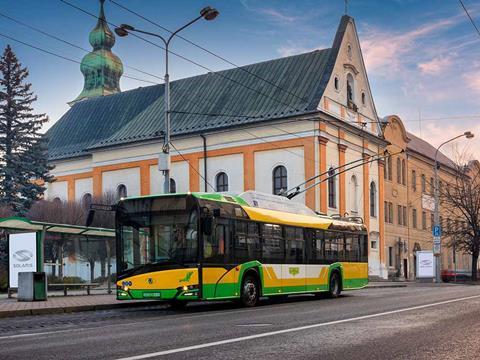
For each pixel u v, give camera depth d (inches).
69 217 1916.8
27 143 2020.2
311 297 1052.5
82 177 2442.2
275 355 361.4
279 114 1943.9
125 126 2348.7
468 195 2463.1
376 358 350.3
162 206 749.9
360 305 765.3
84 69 3115.2
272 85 2084.2
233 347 393.7
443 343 407.2
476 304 757.3
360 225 1135.6
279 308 754.8
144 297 737.0
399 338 432.1
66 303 832.9
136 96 2564.0
